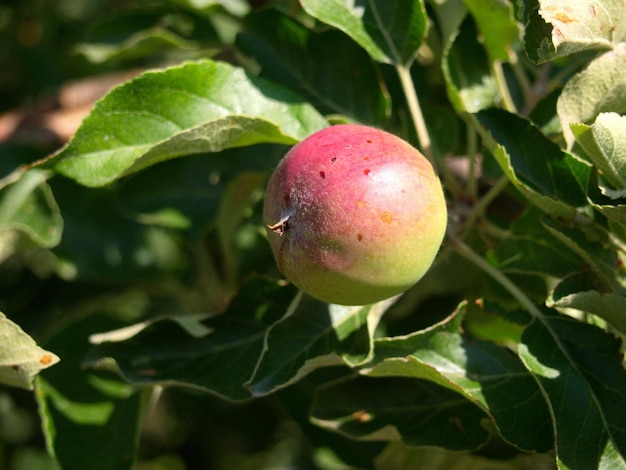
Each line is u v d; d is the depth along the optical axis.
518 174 0.37
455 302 0.46
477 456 0.41
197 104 0.38
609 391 0.35
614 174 0.35
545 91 0.45
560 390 0.35
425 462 0.45
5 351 0.35
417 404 0.40
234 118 0.36
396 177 0.33
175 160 0.51
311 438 0.47
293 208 0.33
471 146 0.41
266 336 0.37
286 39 0.43
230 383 0.38
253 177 0.46
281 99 0.39
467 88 0.42
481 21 0.40
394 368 0.36
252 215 0.47
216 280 0.53
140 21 0.53
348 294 0.33
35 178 0.49
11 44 0.66
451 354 0.37
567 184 0.37
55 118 0.51
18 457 0.71
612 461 0.34
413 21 0.40
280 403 0.47
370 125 0.42
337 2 0.41
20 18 0.65
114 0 0.68
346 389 0.41
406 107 0.45
